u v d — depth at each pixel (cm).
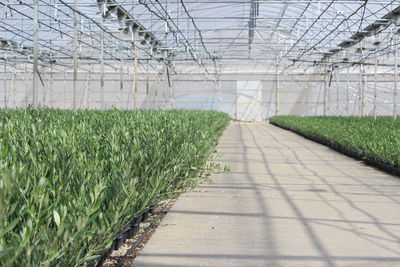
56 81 3984
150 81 4122
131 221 518
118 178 403
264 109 4331
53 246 249
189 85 4291
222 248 523
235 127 3612
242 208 726
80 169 365
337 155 1580
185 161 724
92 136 538
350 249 527
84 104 3978
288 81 4269
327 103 3972
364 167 1259
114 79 4062
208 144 955
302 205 755
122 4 1697
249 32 3250
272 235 579
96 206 297
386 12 2239
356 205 761
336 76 3959
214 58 3247
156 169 553
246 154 1584
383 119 2489
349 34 2755
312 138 2312
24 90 3906
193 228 606
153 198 550
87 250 320
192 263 474
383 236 581
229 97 4338
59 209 289
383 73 3684
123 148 502
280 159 1441
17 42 2553
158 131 672
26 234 228
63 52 2931
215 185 933
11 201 274
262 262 479
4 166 287
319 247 532
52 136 470
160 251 511
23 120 694
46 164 355
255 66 4309
